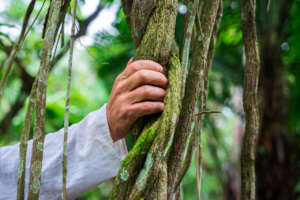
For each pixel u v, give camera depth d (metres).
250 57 0.85
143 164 0.60
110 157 0.80
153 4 0.70
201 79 0.71
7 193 0.90
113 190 0.60
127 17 0.75
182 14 1.73
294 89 2.57
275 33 2.07
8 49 1.51
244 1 0.84
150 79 0.66
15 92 2.28
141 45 0.70
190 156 0.81
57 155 0.87
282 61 2.28
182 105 0.69
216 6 0.74
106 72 2.18
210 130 2.38
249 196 0.85
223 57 2.19
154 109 0.66
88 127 0.82
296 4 2.14
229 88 2.41
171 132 0.62
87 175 0.81
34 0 0.73
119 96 0.70
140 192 0.58
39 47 1.91
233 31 2.20
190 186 4.12
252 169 0.86
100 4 1.70
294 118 2.60
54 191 0.85
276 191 2.27
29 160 0.90
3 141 2.22
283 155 2.29
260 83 1.00
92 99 3.15
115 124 0.74
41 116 0.61
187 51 0.69
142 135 0.62
